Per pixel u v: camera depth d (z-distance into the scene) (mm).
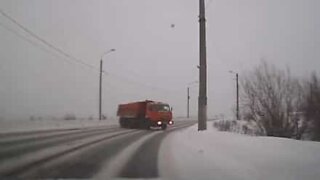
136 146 21719
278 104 33906
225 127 43750
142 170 12750
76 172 12234
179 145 22047
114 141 25328
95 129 42750
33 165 13562
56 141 23766
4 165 13461
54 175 11617
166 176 11594
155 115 47406
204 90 28031
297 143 15602
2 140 23344
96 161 14898
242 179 10766
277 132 33281
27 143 21766
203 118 28141
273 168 11812
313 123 32438
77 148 19906
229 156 15008
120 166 13656
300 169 11352
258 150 15227
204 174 11734
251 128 35906
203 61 28031
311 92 33281
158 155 17125
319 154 12953
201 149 18781
